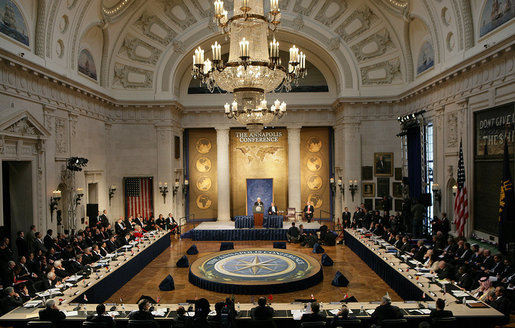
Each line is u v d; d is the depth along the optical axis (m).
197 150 26.17
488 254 10.93
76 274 10.80
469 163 14.84
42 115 15.06
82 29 17.77
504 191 11.57
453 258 11.73
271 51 10.41
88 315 7.89
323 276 13.45
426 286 9.39
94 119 19.97
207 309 7.40
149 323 7.36
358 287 12.22
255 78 10.55
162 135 22.56
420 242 13.31
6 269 10.15
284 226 21.69
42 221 15.00
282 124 24.91
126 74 22.30
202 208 26.19
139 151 22.56
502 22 12.89
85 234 15.18
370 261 14.26
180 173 24.66
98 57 20.45
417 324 7.80
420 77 20.05
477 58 13.53
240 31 11.00
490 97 13.39
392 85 22.45
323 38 22.55
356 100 22.42
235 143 26.20
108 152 21.73
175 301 11.11
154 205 22.59
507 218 11.42
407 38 20.86
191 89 25.00
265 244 19.38
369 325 7.87
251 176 26.25
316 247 17.08
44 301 8.67
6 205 14.55
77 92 17.88
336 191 24.59
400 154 22.52
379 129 22.77
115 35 20.84
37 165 14.82
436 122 17.94
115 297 11.51
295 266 13.46
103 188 21.06
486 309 7.91
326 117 24.95
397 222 18.50
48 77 14.94
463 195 14.38
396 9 19.69
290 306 8.58
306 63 25.09
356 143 22.81
